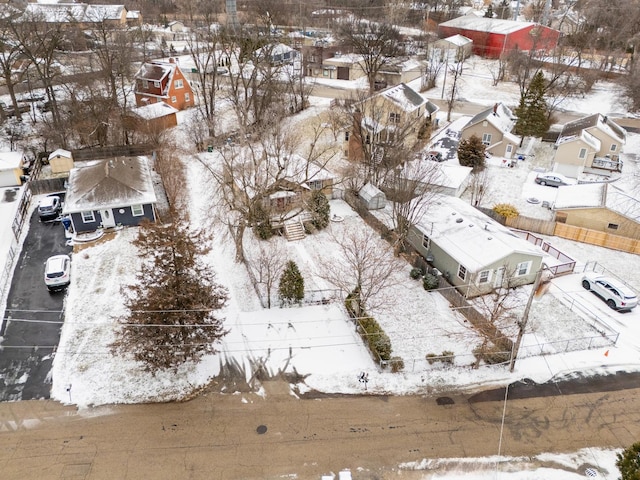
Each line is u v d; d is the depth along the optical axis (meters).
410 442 23.39
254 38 60.66
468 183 47.59
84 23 87.81
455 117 66.88
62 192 45.19
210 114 61.03
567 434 23.86
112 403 25.28
